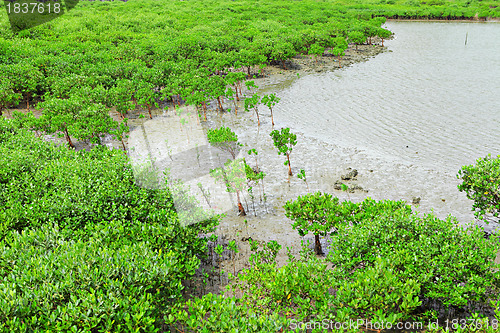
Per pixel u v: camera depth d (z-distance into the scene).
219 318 10.61
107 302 10.09
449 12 107.25
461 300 11.96
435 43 74.31
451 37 79.81
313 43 69.19
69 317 9.91
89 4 103.50
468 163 26.31
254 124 36.34
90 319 9.72
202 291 15.37
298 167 26.73
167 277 12.05
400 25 102.19
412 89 45.28
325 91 46.59
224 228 20.12
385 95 43.41
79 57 49.75
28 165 20.20
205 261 17.38
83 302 9.99
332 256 14.69
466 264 12.79
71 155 22.47
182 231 14.55
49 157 22.59
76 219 15.48
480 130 31.97
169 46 58.00
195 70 46.25
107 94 37.19
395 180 24.28
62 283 10.63
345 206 17.09
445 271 12.67
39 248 12.73
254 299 12.27
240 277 13.49
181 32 74.44
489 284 12.48
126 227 14.47
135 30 77.06
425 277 12.41
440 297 12.83
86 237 14.22
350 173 25.02
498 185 16.89
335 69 58.31
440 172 25.06
